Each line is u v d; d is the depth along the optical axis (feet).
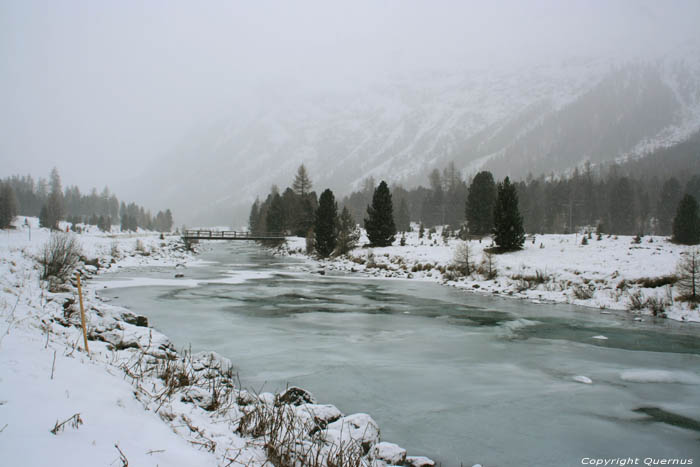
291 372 30.07
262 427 16.53
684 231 101.19
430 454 18.90
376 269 116.06
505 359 35.09
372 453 16.75
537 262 90.07
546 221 310.86
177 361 26.58
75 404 11.41
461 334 44.37
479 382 29.04
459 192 326.85
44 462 7.96
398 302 65.36
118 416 11.68
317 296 70.03
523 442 20.33
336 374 29.94
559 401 25.79
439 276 98.78
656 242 107.34
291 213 263.70
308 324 47.44
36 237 144.05
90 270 90.99
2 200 237.45
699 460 18.90
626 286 68.85
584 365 33.76
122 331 30.01
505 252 104.12
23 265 56.85
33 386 11.69
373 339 41.14
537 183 375.04
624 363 34.50
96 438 9.77
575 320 53.36
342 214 159.43
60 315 32.04
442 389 27.50
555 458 18.85
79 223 406.41
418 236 180.96
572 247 100.37
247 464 12.41
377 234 148.05
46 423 9.73
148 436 11.10
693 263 60.44
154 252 154.40
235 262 149.79
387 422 22.22
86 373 14.66
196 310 54.03
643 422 22.95
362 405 24.47
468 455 18.89
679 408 24.98
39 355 15.11
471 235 167.12
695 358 36.19
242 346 37.06
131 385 16.29
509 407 24.71
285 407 19.92
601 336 44.37
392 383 28.40
